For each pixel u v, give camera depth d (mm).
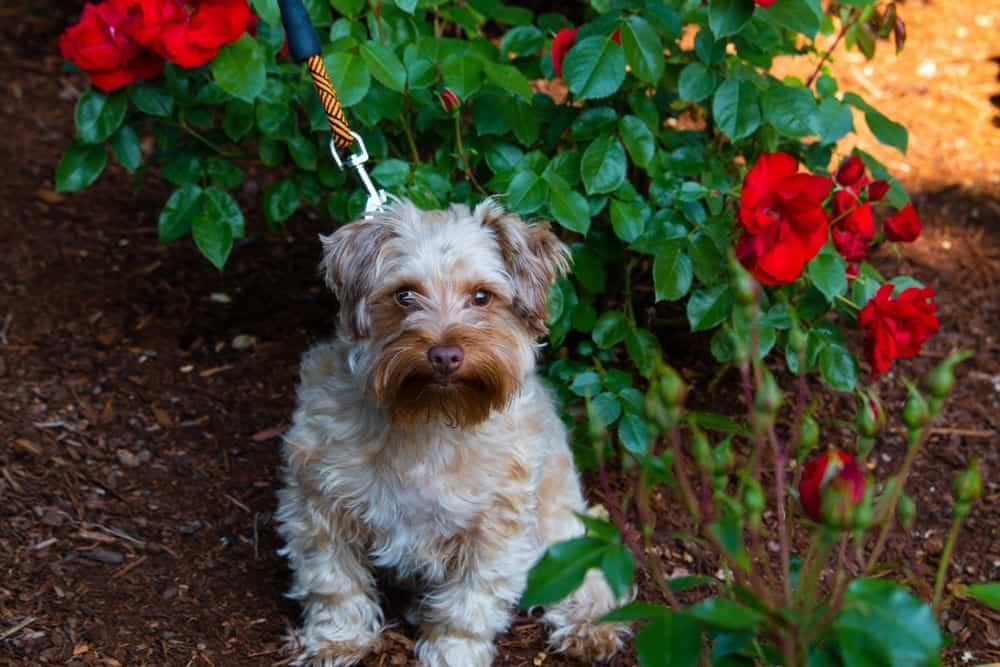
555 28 1654
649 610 1084
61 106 2240
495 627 1424
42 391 1696
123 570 1494
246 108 1580
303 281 1896
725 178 1566
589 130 1539
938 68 2469
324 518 1397
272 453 1647
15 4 2566
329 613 1429
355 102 1446
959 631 1480
